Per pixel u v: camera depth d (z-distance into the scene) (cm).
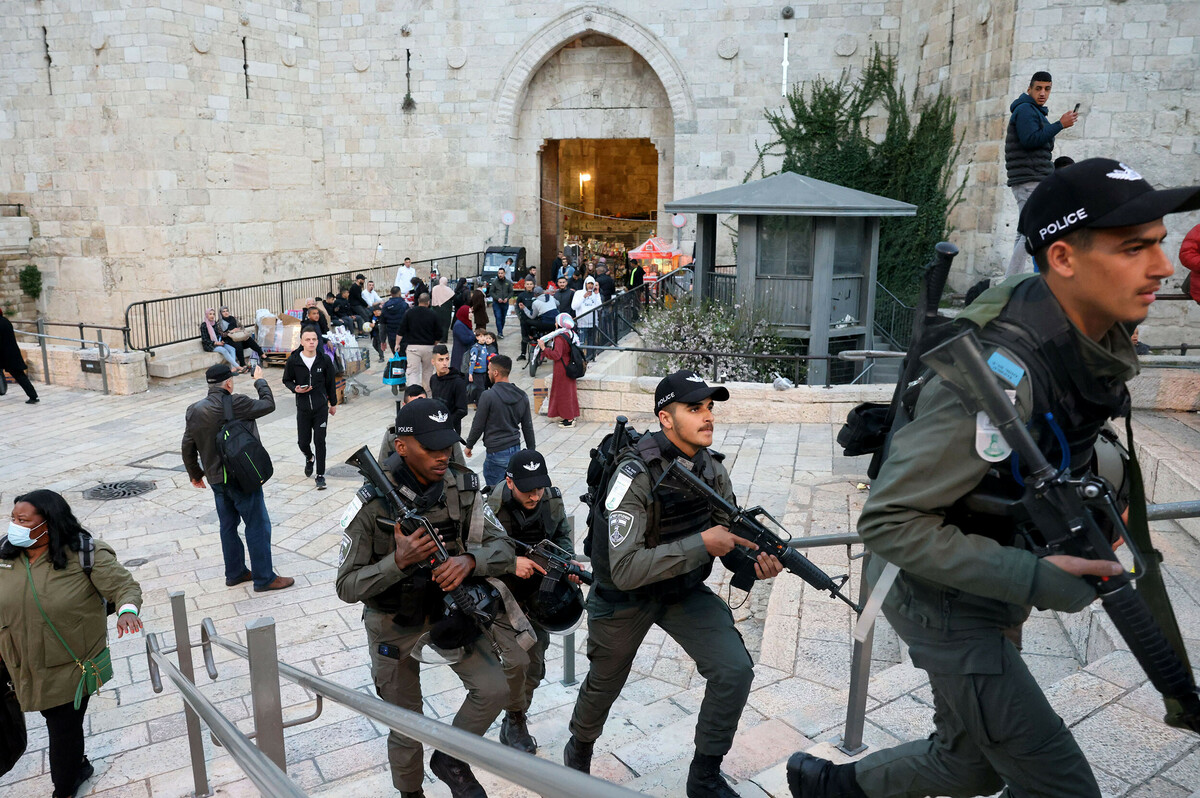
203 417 751
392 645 354
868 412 212
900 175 2138
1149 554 178
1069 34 1568
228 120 2400
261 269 2539
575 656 608
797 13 2292
